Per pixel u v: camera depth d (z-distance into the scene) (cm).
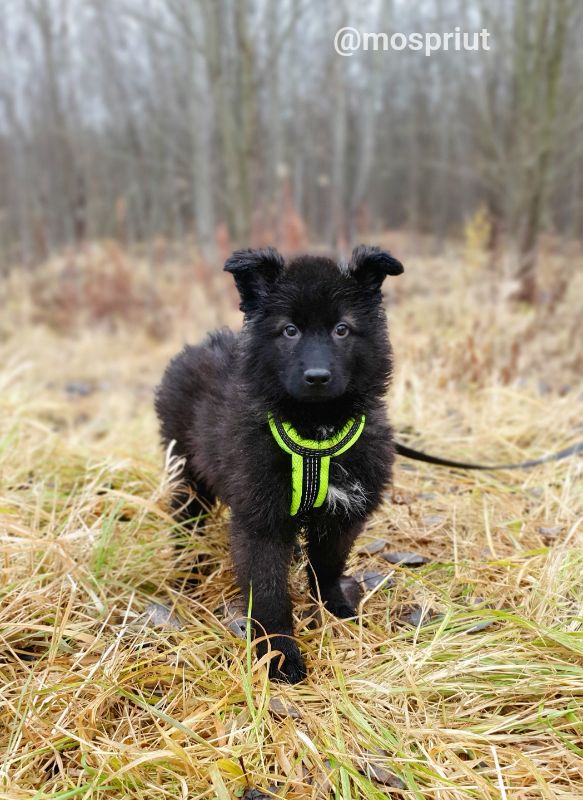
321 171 556
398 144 641
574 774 53
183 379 83
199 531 85
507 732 56
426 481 103
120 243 495
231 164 312
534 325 196
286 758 53
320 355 62
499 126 368
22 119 514
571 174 420
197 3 314
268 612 65
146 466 101
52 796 48
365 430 67
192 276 385
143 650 64
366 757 54
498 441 118
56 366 277
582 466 102
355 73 507
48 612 69
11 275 445
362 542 86
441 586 76
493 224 334
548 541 87
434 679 60
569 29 317
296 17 302
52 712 58
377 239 491
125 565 77
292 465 63
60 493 97
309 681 62
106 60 493
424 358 158
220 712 59
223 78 306
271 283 68
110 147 559
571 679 59
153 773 53
